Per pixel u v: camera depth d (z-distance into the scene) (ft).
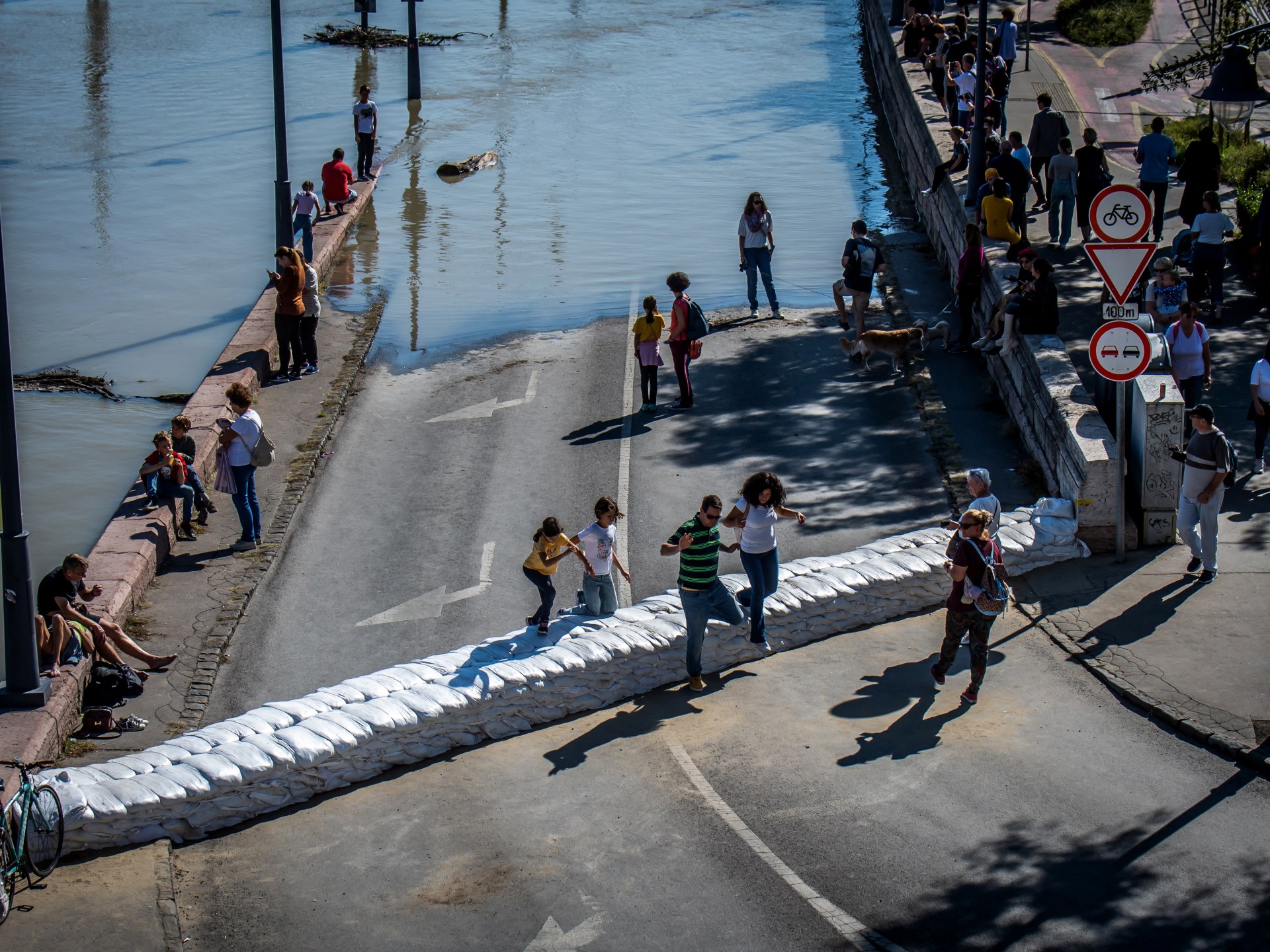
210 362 74.38
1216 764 35.47
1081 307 64.95
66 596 40.68
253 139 122.52
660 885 31.55
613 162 113.19
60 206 103.91
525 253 89.76
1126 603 43.65
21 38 168.14
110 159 116.98
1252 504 48.52
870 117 126.93
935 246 85.61
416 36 133.90
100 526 56.70
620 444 59.98
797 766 36.42
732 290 80.84
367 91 106.52
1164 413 45.85
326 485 56.54
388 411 64.59
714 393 65.46
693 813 34.42
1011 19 108.68
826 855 32.35
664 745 37.99
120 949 29.40
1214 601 43.24
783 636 43.47
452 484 56.44
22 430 65.36
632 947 29.37
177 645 44.27
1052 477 51.85
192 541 51.72
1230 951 28.30
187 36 169.07
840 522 51.90
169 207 103.45
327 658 43.73
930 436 58.95
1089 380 56.85
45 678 39.09
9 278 87.61
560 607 46.75
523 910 30.81
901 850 32.40
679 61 152.25
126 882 31.83
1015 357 58.59
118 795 33.17
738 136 121.08
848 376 66.69
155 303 83.30
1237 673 39.22
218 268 89.61
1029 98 104.47
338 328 75.82
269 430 61.57
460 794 35.86
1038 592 45.14
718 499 39.60
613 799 35.35
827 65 149.38
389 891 31.81
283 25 175.22
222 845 33.94
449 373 69.46
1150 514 46.85
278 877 32.45
